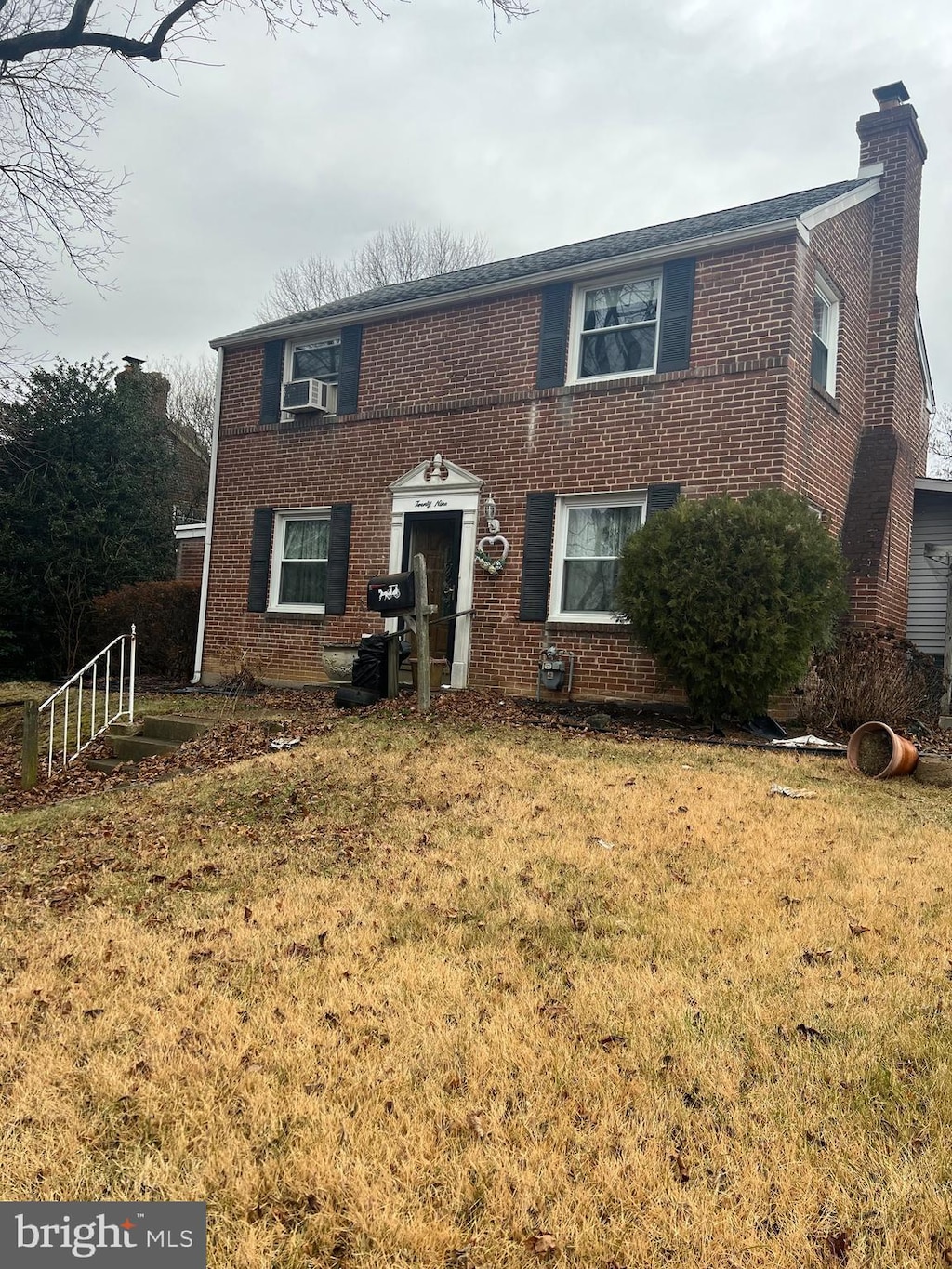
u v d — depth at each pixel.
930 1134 2.60
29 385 17.50
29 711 8.19
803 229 9.60
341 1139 2.62
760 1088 2.83
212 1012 3.37
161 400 22.58
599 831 5.50
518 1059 2.99
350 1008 3.37
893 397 11.91
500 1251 2.20
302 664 13.05
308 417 13.19
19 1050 3.15
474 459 11.55
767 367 9.55
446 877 4.73
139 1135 2.68
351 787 6.54
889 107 12.23
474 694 10.84
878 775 7.22
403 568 12.12
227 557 14.00
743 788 6.54
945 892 4.53
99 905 4.66
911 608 12.88
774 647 8.27
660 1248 2.19
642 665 10.13
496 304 11.49
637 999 3.38
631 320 10.73
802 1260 2.15
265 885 4.80
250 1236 2.25
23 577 17.12
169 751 8.73
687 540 8.62
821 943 3.90
